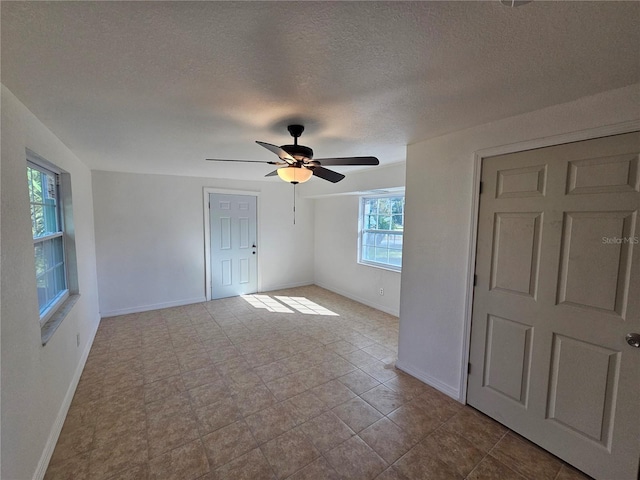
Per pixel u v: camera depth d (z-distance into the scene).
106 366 2.92
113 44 1.16
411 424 2.13
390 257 4.75
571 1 0.91
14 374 1.43
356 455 1.85
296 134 2.21
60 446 1.89
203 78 1.46
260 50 1.21
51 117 1.96
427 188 2.57
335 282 5.74
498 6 0.94
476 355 2.27
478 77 1.44
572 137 1.72
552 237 1.83
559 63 1.31
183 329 3.87
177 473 1.71
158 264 4.64
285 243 5.94
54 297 2.50
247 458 1.82
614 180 1.59
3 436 1.31
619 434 1.62
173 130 2.29
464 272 2.32
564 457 1.81
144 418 2.17
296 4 0.95
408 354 2.81
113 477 1.68
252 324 4.07
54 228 2.66
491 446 1.94
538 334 1.92
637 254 1.54
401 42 1.16
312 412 2.25
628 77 1.43
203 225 4.99
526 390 1.99
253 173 4.48
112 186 4.23
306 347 3.38
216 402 2.37
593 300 1.68
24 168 1.70
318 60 1.29
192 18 1.01
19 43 1.14
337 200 5.64
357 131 2.32
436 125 2.18
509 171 2.03
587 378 1.72
